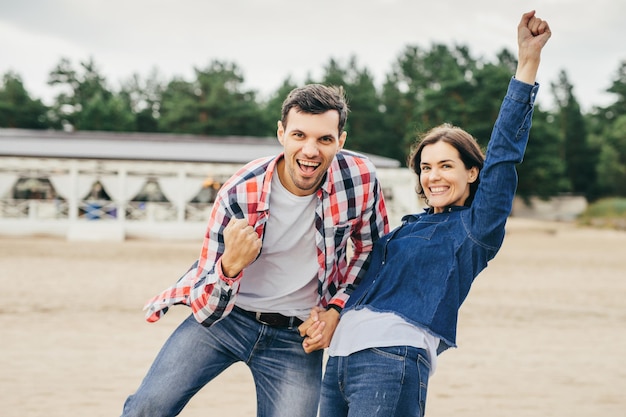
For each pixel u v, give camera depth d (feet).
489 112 156.56
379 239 9.52
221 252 9.03
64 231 75.20
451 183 8.75
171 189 77.97
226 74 222.28
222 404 15.98
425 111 170.30
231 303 8.57
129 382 17.80
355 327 8.38
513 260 59.31
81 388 17.07
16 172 75.10
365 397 7.93
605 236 99.66
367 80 200.34
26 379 17.84
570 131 195.52
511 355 22.35
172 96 224.12
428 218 8.95
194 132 191.31
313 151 8.36
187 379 9.15
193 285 9.01
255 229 9.01
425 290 8.26
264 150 91.97
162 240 76.02
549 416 15.44
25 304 29.91
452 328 8.18
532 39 8.19
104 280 38.78
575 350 23.41
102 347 22.04
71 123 223.51
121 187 76.28
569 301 35.50
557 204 162.50
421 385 7.97
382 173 78.23
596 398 17.07
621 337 26.00
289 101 8.57
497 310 32.17
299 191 9.08
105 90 236.02
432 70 219.41
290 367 9.67
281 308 9.57
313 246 9.37
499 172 8.11
